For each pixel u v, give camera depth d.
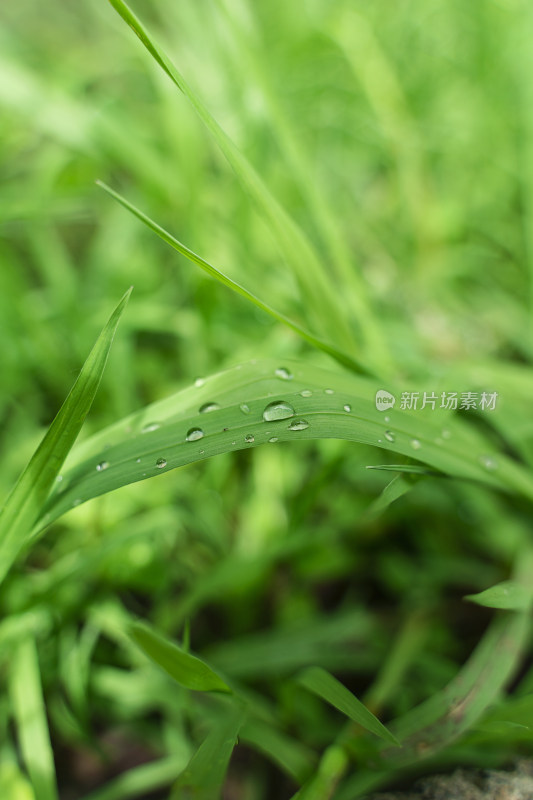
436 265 0.36
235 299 0.30
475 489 0.27
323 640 0.27
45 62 0.37
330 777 0.23
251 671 0.26
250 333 0.30
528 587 0.25
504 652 0.24
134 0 0.43
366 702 0.25
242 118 0.29
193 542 0.28
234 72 0.29
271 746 0.24
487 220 0.38
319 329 0.24
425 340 0.30
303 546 0.27
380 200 0.40
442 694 0.24
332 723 0.26
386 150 0.39
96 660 0.26
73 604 0.25
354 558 0.28
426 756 0.23
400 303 0.33
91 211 0.38
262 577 0.28
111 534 0.26
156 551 0.26
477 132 0.38
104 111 0.31
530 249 0.33
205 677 0.22
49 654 0.25
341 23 0.38
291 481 0.28
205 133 0.30
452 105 0.40
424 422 0.23
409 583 0.28
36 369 0.30
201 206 0.28
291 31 0.41
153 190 0.30
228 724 0.22
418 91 0.40
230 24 0.27
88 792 0.26
